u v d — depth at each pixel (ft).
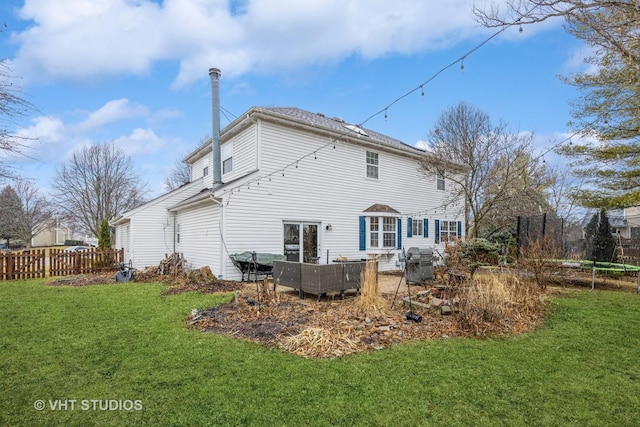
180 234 46.52
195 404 9.58
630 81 13.98
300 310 20.18
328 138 41.39
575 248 44.21
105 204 101.71
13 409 9.39
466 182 49.60
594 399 9.94
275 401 9.71
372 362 12.51
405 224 49.60
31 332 16.40
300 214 38.45
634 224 69.67
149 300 23.97
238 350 13.71
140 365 12.30
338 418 8.86
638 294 26.84
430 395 10.06
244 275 33.73
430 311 19.34
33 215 107.55
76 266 42.50
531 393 10.25
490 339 15.30
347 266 24.48
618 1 10.41
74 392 10.32
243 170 38.75
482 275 25.54
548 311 20.58
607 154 35.68
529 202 52.95
